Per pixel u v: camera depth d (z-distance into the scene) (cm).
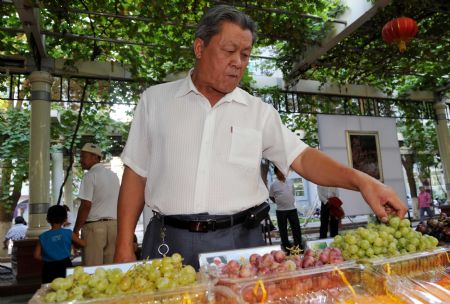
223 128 182
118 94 683
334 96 875
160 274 117
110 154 1070
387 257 141
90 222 458
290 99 838
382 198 166
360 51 712
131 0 547
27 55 608
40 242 457
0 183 1117
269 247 148
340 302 121
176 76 709
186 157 176
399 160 872
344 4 606
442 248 159
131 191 189
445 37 708
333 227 764
